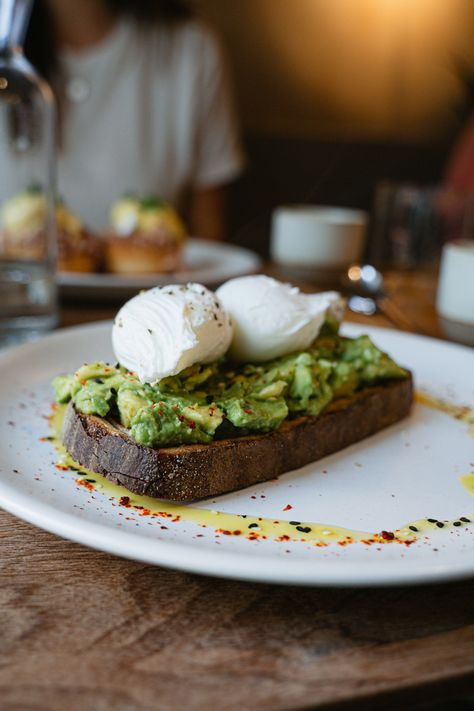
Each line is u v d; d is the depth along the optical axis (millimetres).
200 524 375
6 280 619
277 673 299
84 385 417
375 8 1634
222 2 1537
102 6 1239
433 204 900
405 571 320
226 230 1653
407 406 519
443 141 1758
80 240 843
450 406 541
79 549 358
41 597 327
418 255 924
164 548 323
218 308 431
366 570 319
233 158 1389
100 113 1264
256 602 334
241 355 462
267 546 360
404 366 591
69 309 732
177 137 1322
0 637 305
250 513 390
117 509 379
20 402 476
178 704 284
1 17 599
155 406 395
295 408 443
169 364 396
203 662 302
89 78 1249
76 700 282
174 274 843
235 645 311
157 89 1294
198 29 1335
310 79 1641
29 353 525
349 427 471
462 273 675
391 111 1731
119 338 417
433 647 315
